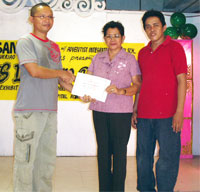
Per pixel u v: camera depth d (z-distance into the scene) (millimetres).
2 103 4430
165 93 2307
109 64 2418
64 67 4469
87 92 2348
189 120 4355
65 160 4258
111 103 2363
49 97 2318
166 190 2328
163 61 2314
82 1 4398
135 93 2396
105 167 2408
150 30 2324
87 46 4496
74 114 4531
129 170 3668
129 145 4590
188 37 4281
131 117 2666
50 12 2299
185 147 4383
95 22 4492
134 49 4547
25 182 2215
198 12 4641
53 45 2432
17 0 4312
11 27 4387
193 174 3467
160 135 2326
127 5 4812
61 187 2975
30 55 2193
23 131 2213
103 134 2404
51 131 2400
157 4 4812
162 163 2320
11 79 4422
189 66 4312
